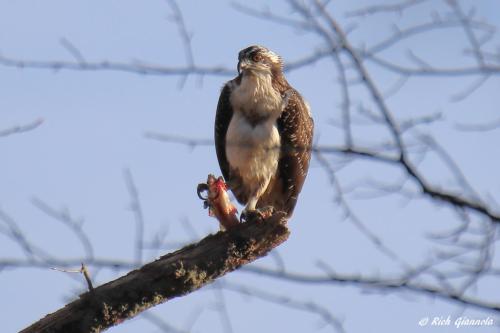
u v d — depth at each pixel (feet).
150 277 34.78
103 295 34.17
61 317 33.94
